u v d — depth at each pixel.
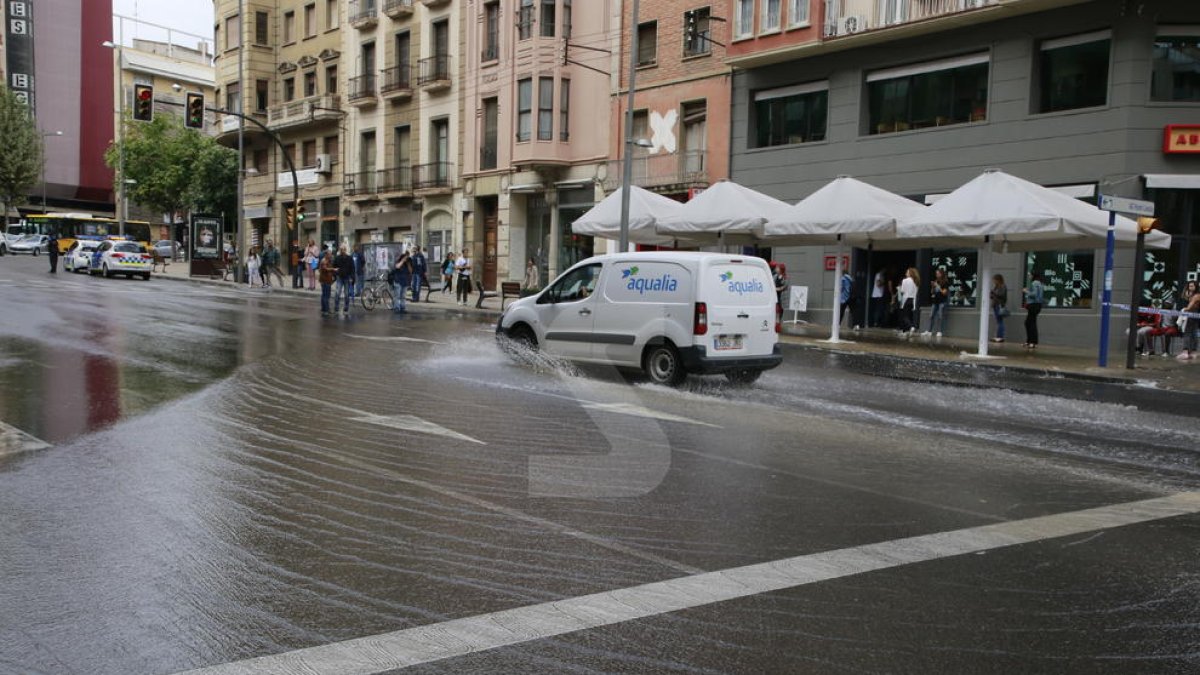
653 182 29.19
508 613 3.79
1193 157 19.17
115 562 4.26
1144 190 19.42
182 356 12.73
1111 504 6.07
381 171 41.22
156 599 3.83
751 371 12.03
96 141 90.50
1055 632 3.73
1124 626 3.82
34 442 6.81
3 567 4.16
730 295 11.39
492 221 36.66
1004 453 7.92
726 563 4.52
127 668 3.18
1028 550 4.89
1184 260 19.50
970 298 22.47
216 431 7.40
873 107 24.14
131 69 92.00
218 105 52.16
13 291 25.61
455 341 15.69
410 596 3.95
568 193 32.69
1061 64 20.56
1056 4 20.05
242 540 4.64
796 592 4.13
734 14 26.17
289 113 46.31
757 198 21.72
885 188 23.55
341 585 4.06
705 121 28.20
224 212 53.38
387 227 41.31
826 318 25.38
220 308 23.34
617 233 24.30
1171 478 7.11
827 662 3.39
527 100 32.69
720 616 3.81
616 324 11.77
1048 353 18.56
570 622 3.71
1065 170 20.27
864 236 21.09
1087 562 4.70
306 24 46.88
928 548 4.88
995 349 19.14
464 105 37.03
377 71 41.47
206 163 52.16
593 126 31.62
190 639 3.44
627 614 3.81
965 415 10.32
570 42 32.16
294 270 37.50
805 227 19.34
